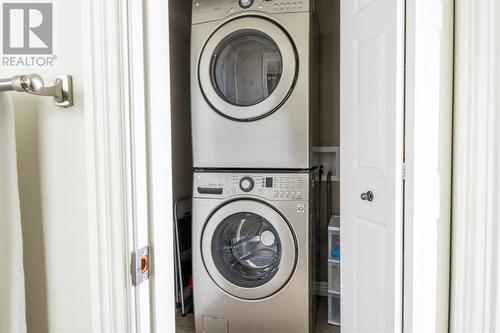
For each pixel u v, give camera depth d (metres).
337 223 2.12
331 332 1.97
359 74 1.33
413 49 1.02
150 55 0.68
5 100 0.62
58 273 0.70
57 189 0.69
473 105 1.08
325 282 2.42
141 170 0.66
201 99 1.84
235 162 1.81
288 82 1.71
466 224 1.10
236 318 1.83
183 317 2.13
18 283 0.64
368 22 1.24
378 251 1.21
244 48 1.86
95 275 0.65
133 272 0.65
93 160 0.64
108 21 0.63
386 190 1.14
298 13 1.69
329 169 2.43
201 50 1.82
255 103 1.77
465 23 1.08
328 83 2.43
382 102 1.16
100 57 0.63
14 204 0.63
